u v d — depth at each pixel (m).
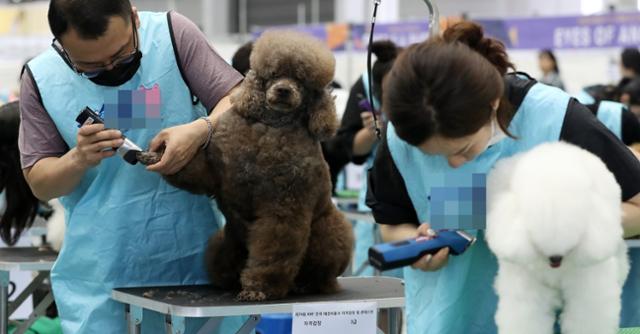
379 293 2.64
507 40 10.07
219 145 2.40
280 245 2.42
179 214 2.71
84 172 2.50
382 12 14.45
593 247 1.69
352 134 4.93
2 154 3.71
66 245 2.68
